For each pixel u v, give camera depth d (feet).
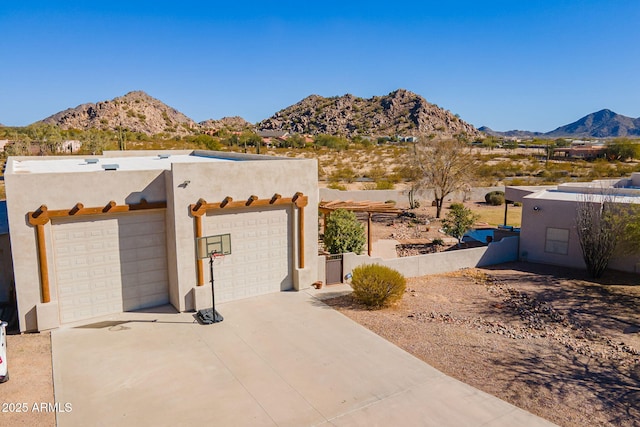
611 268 64.90
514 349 38.70
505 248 69.46
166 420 27.89
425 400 30.40
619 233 59.57
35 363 34.60
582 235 61.87
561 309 49.26
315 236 53.36
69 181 40.52
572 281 59.41
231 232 47.85
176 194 43.55
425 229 94.89
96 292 43.45
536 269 65.51
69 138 261.44
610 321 45.96
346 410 29.14
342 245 60.85
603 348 39.58
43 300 40.24
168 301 47.62
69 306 42.22
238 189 47.11
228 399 30.27
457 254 64.80
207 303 46.21
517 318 46.39
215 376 33.24
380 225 99.35
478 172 120.47
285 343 38.96
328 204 73.20
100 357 35.81
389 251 74.79
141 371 33.78
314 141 387.96
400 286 48.19
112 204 42.42
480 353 37.70
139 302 45.98
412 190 114.21
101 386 31.60
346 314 45.98
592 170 207.31
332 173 191.11
